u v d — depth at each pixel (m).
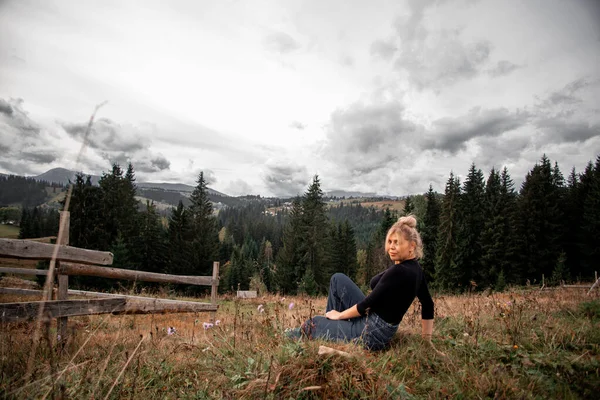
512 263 35.38
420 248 3.00
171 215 41.38
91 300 3.51
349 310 2.98
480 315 4.52
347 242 52.81
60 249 3.21
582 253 35.84
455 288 35.72
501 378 2.21
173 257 38.22
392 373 2.46
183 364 2.78
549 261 35.88
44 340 2.73
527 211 37.38
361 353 2.56
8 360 2.36
